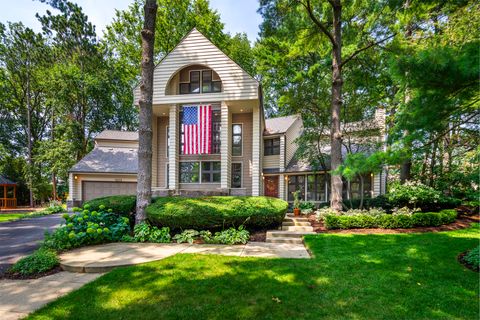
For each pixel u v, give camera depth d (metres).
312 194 14.36
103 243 5.95
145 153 7.20
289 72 17.34
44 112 26.20
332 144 9.11
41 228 8.77
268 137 15.77
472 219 8.64
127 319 2.58
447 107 3.56
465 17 6.99
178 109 12.27
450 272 3.81
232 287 3.33
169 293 3.15
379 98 11.47
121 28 20.08
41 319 2.60
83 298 3.03
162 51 20.41
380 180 12.40
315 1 10.41
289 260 4.50
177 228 6.83
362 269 3.97
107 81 21.28
